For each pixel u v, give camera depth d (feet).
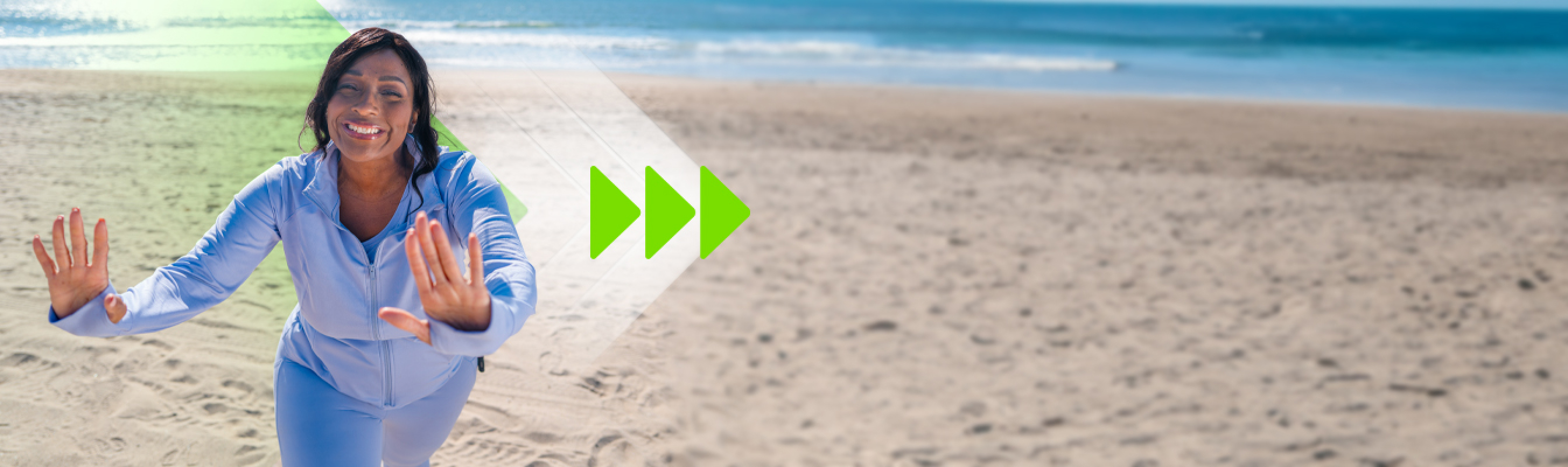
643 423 11.80
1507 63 94.89
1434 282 20.75
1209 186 31.32
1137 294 19.42
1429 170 35.63
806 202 26.94
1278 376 15.11
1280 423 13.35
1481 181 33.71
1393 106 58.75
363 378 5.93
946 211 26.48
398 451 6.82
